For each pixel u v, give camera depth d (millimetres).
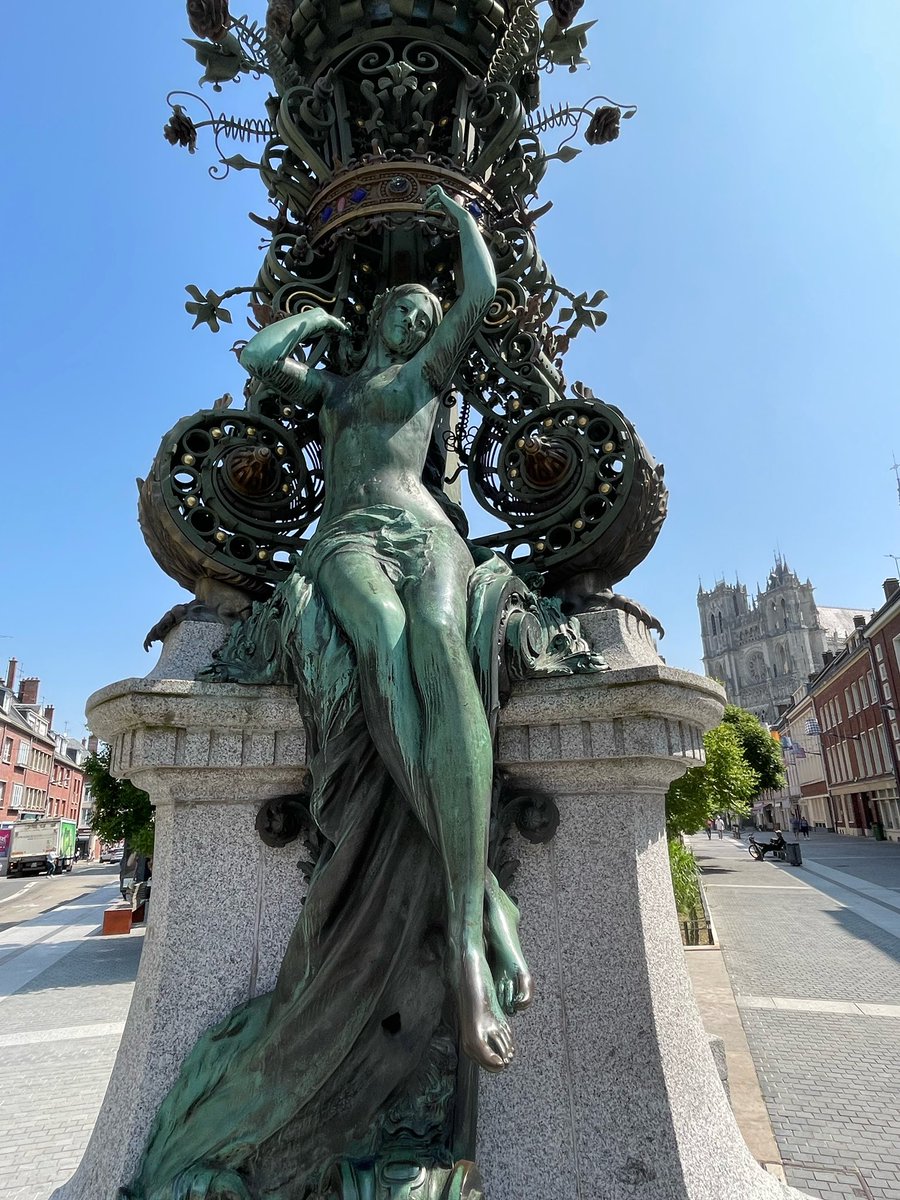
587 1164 1892
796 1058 5703
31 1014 8312
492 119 3512
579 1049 1994
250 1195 1751
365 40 3525
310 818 2219
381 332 2566
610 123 3852
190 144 3719
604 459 2730
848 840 40375
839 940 10938
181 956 2096
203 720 2180
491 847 2109
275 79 3676
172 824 2207
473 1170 1673
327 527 2201
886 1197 3494
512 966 1560
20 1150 4367
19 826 42312
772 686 93125
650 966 2018
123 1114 1988
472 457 3084
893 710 35875
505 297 3188
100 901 24172
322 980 1776
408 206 3186
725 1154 2037
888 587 38719
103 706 2279
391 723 1741
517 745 2184
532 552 2795
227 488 2768
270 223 3598
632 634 2541
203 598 2775
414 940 1822
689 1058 2080
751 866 25031
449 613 1851
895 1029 6457
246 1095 1811
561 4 3629
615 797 2156
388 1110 1866
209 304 3557
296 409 2996
